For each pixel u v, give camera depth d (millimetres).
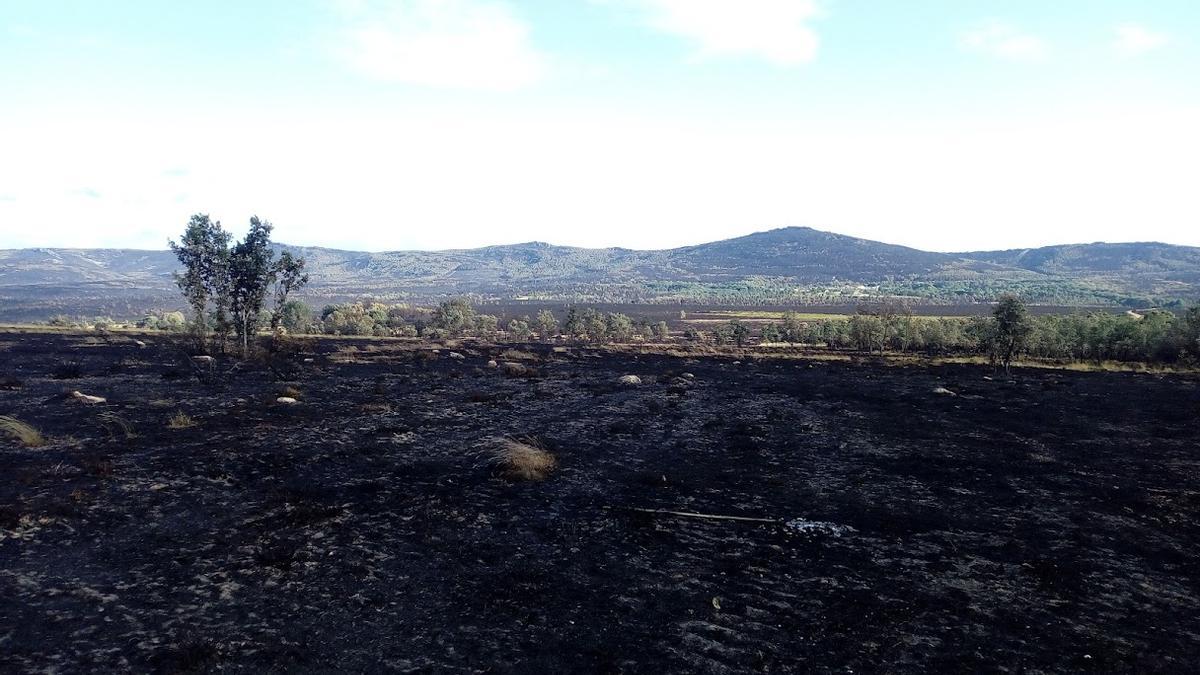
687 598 14391
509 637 12547
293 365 56438
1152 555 17219
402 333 108500
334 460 25609
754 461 27016
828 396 46094
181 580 14742
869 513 20453
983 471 25734
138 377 47688
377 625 12938
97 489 21031
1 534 16953
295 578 15016
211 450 26547
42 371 49344
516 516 19625
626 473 24797
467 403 40156
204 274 60562
